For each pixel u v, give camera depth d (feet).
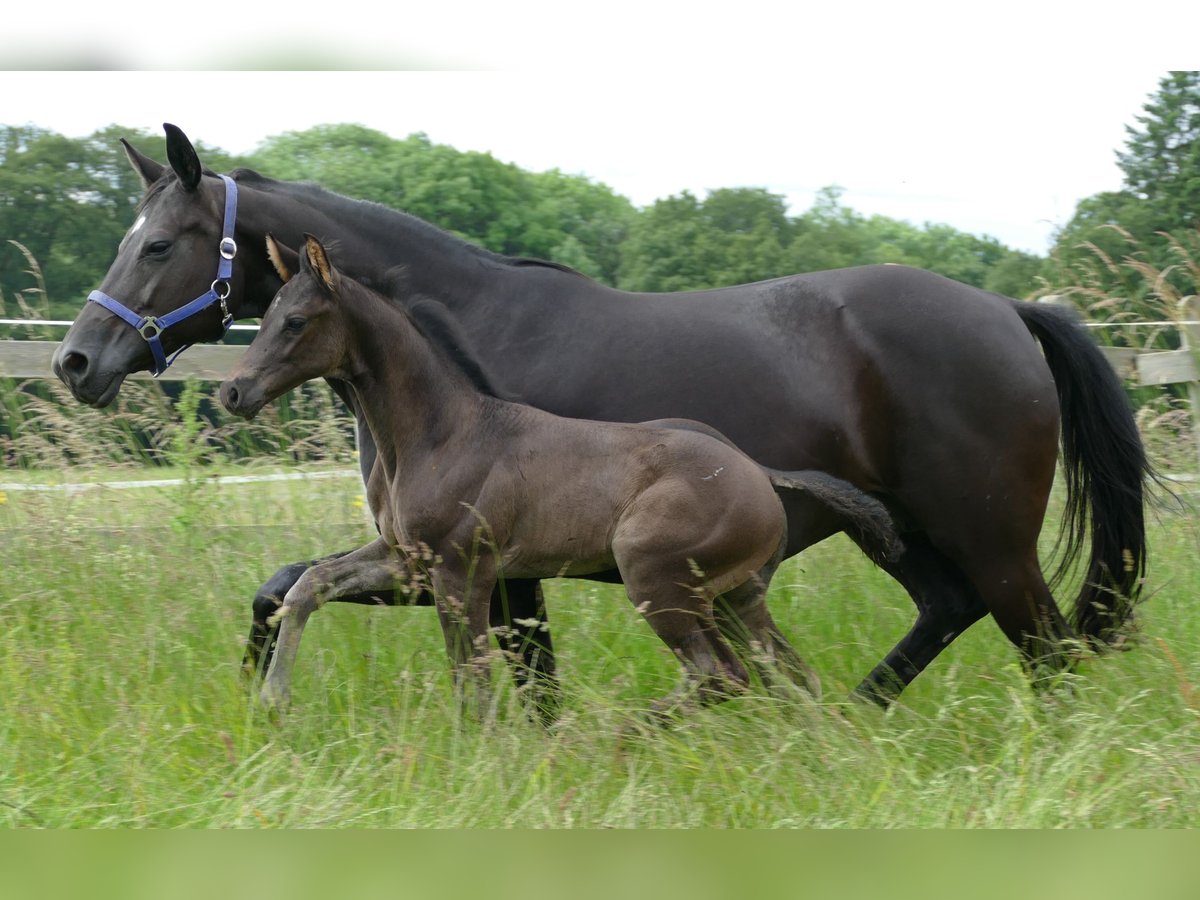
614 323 16.99
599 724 14.85
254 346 15.93
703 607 15.72
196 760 14.75
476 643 15.72
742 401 16.69
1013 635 17.43
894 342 16.83
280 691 15.61
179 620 18.67
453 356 16.38
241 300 17.62
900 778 14.21
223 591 20.01
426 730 15.38
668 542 15.44
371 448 17.43
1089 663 17.02
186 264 16.92
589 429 16.02
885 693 17.85
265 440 24.41
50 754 14.57
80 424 22.53
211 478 23.09
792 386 16.71
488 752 14.02
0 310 24.38
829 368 16.83
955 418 16.76
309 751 14.70
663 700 15.53
